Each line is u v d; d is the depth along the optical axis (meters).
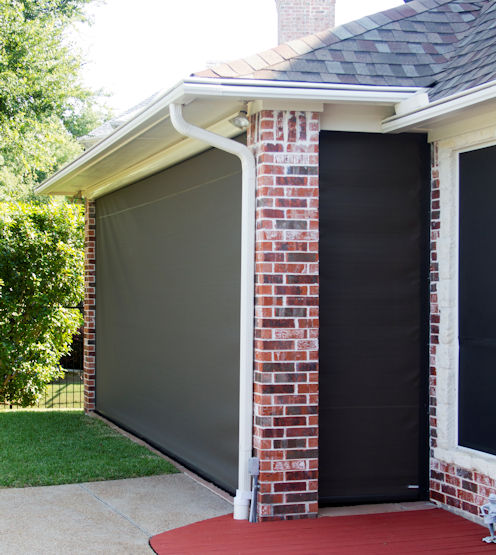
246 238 6.25
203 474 7.59
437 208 6.55
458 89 5.78
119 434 9.96
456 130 6.29
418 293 6.63
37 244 13.70
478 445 6.16
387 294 6.56
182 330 8.29
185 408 8.16
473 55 6.36
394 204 6.57
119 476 7.54
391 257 6.57
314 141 6.21
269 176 6.13
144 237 9.65
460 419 6.35
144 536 5.72
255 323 6.23
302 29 13.57
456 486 6.27
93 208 12.12
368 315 6.52
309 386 6.17
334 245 6.45
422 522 6.03
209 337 7.53
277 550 5.38
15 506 6.48
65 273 14.15
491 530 5.57
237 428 6.83
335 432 6.45
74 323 14.56
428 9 7.49
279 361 6.12
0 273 13.66
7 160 22.36
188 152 7.98
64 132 30.44
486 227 6.11
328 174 6.44
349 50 6.66
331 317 6.45
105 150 8.25
